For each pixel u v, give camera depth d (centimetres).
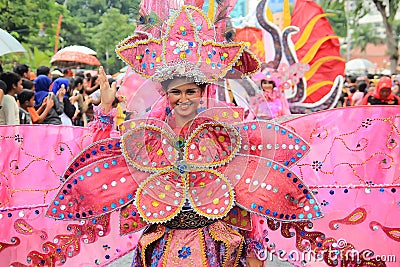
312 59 1165
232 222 321
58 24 2273
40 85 913
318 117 448
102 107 385
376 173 442
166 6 333
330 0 2088
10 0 2042
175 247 310
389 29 2341
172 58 311
